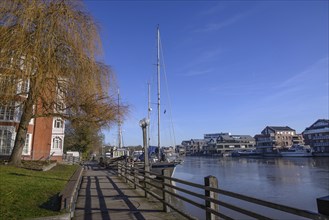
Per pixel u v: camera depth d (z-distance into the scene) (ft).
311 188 105.09
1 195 30.89
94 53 57.93
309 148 360.28
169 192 28.17
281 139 425.69
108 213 28.91
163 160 116.67
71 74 54.85
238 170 185.68
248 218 55.06
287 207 12.28
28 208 26.76
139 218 26.84
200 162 301.43
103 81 60.29
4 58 47.39
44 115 64.80
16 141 64.59
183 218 26.71
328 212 16.67
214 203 20.26
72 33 53.67
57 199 30.37
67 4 54.95
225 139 514.27
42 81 51.72
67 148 224.74
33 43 49.11
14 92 51.26
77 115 62.39
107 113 63.21
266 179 133.39
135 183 46.80
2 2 49.39
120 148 196.85
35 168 62.69
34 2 50.65
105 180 60.39
